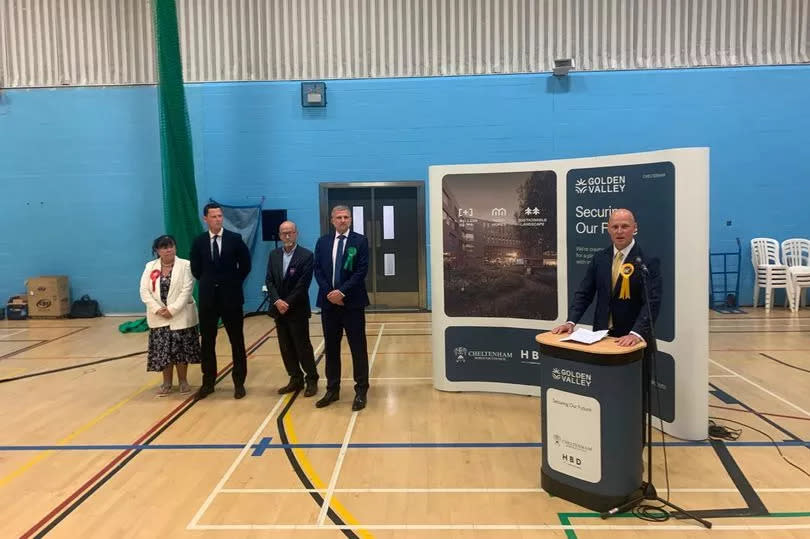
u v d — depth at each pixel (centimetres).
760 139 895
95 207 938
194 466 365
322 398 486
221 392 525
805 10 875
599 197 428
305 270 490
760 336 716
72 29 916
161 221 938
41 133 928
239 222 923
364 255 462
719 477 336
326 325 470
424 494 322
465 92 910
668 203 381
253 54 915
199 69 920
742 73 885
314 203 935
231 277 495
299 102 921
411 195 941
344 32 910
